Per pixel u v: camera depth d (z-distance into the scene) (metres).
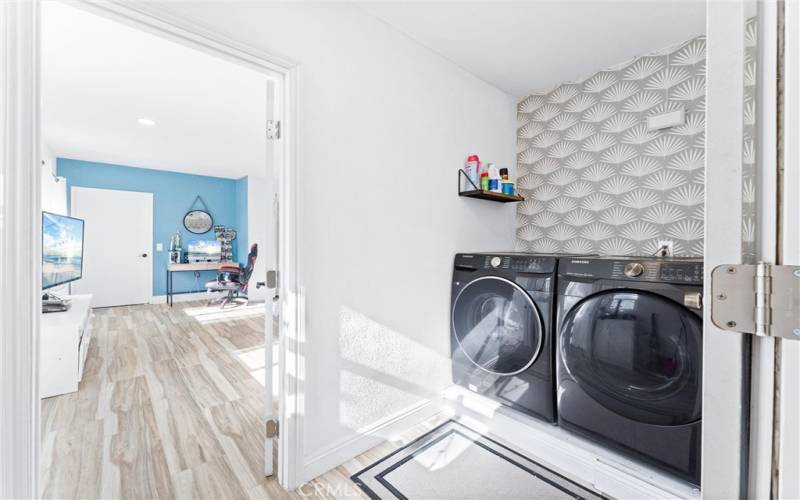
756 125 0.41
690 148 1.92
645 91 2.07
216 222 6.44
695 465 1.29
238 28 1.29
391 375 1.86
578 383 1.61
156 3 1.12
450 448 1.77
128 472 1.57
